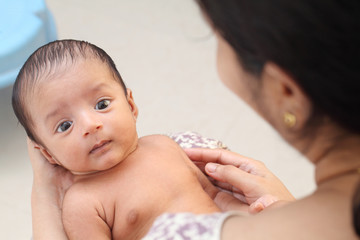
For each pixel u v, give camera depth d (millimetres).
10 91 1877
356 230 454
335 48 410
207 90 2061
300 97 475
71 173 1017
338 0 398
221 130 1934
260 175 1018
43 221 947
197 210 939
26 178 1745
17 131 1855
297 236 495
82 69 944
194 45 2215
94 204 938
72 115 931
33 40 1720
